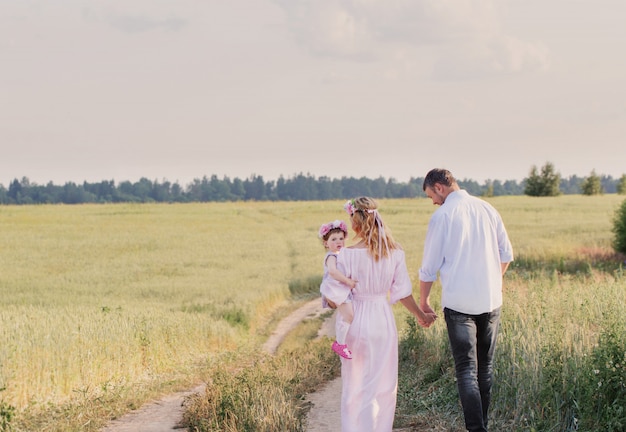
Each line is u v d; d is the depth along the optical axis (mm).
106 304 26453
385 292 5445
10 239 52781
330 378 10195
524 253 30734
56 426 9477
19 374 11625
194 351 17031
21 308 21234
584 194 116562
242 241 53062
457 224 5355
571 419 5699
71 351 13273
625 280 12047
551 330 7137
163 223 66250
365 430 5238
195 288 30969
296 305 28125
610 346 5805
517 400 6164
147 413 10062
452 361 8469
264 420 6875
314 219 72312
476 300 5297
